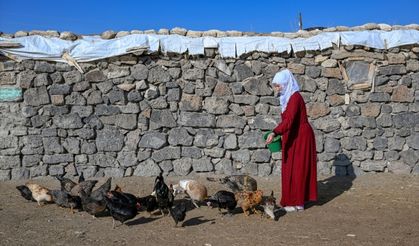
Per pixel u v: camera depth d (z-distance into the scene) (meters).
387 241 6.22
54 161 10.19
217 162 10.48
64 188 8.44
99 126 10.30
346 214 7.64
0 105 10.07
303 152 7.79
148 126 10.38
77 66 10.17
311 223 7.12
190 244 6.12
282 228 6.85
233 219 7.35
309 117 10.55
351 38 10.49
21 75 10.08
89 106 10.27
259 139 10.44
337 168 10.57
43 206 8.14
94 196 7.57
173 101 10.38
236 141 10.45
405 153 10.61
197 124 10.40
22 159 10.16
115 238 6.39
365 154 10.59
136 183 9.90
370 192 9.19
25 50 10.02
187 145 10.43
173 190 7.82
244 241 6.23
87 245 6.09
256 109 10.45
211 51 10.39
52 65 10.17
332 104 10.56
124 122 10.32
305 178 7.83
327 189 9.48
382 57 10.59
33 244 6.12
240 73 10.41
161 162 10.40
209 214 7.64
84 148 10.27
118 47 10.24
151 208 7.43
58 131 10.20
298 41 10.47
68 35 10.34
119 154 10.34
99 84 10.27
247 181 8.10
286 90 7.77
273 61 10.48
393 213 7.68
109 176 10.31
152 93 10.34
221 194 7.43
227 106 10.43
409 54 10.64
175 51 10.28
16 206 8.12
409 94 10.62
